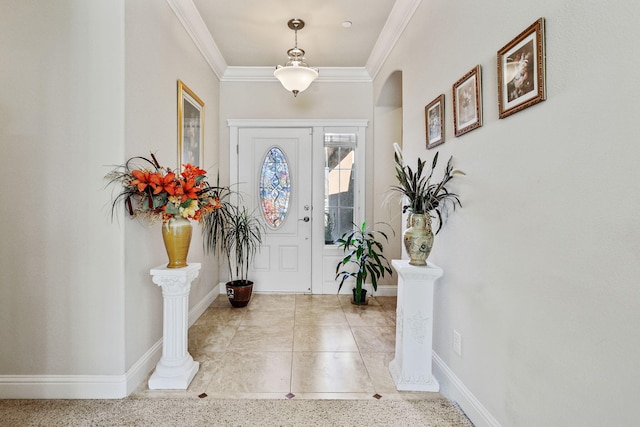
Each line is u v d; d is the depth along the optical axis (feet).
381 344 8.68
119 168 6.09
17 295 6.10
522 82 4.19
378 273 11.98
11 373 6.12
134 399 6.13
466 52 5.71
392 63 10.40
